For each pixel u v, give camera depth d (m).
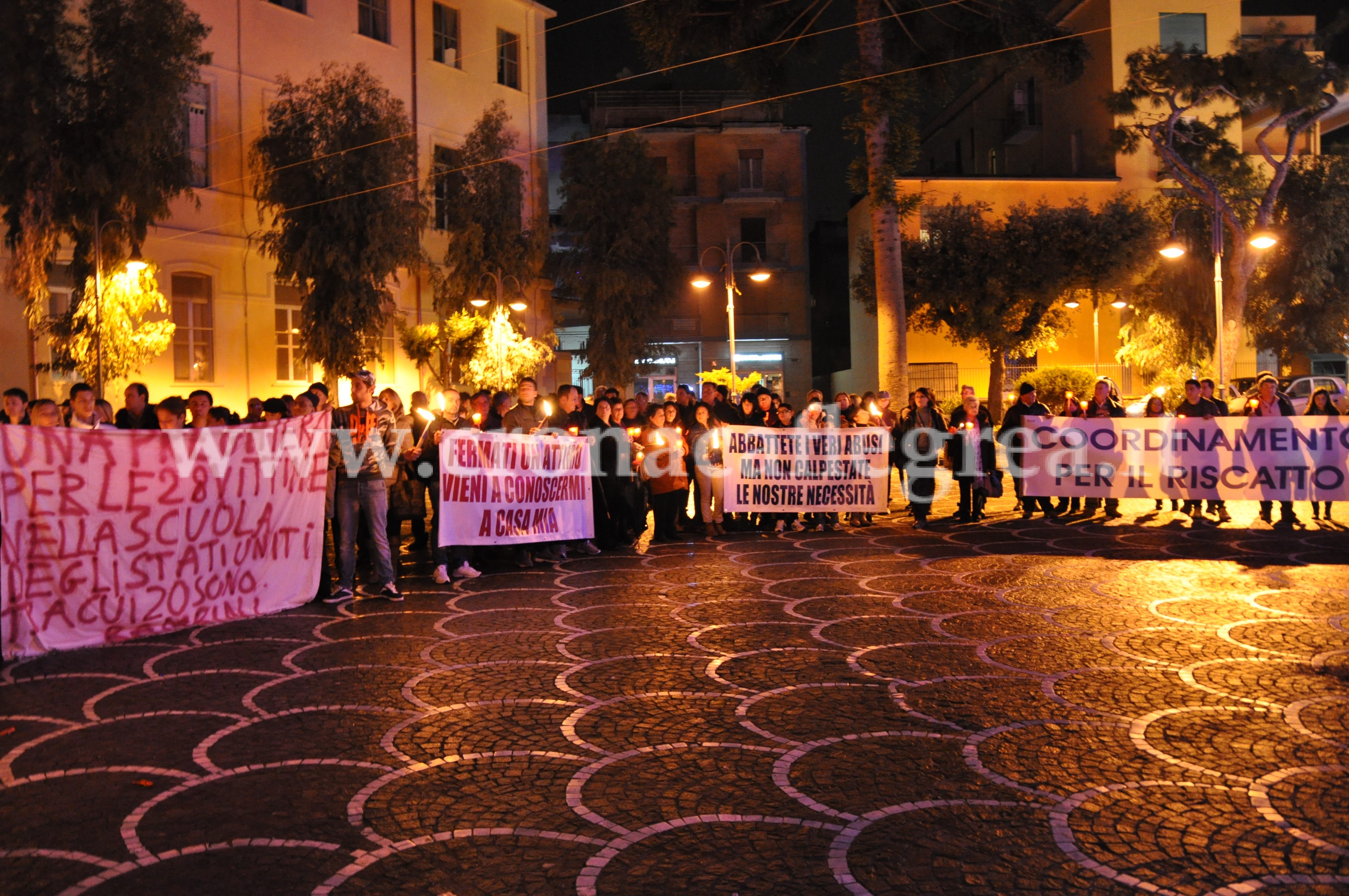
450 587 9.74
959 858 3.67
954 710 5.46
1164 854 3.67
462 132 26.83
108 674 6.48
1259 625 7.27
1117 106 28.78
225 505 8.10
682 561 11.24
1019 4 22.44
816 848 3.77
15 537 6.87
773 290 42.84
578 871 3.62
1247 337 35.56
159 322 17.14
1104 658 6.48
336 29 23.33
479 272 24.59
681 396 14.45
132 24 15.29
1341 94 27.58
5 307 17.11
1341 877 3.46
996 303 31.62
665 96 42.72
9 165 14.45
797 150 42.91
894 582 9.49
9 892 3.49
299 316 22.89
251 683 6.23
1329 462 13.45
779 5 23.30
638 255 31.88
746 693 5.88
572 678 6.26
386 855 3.77
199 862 3.71
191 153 20.55
